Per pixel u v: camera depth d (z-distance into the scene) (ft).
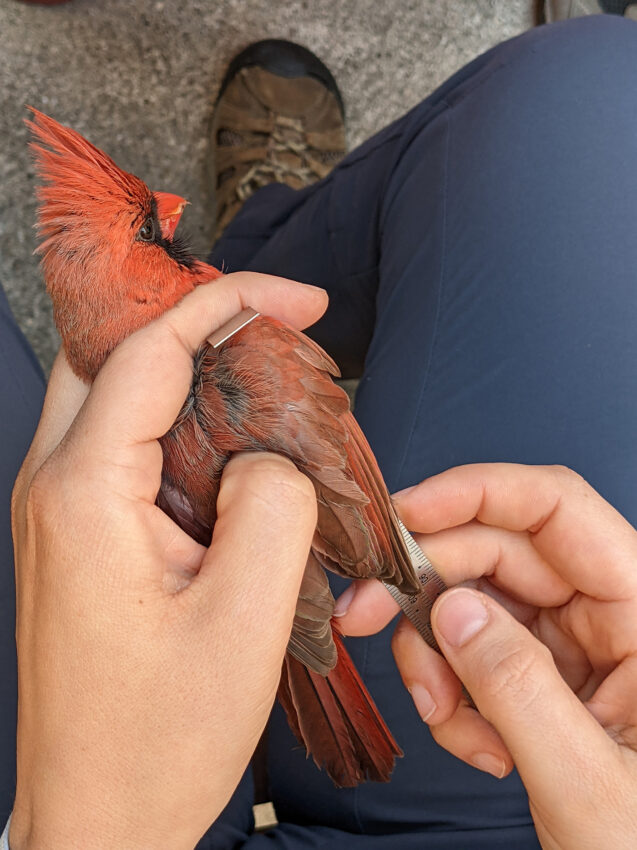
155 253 1.04
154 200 1.08
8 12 2.23
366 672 1.33
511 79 1.46
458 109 1.52
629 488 1.27
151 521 0.92
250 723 0.91
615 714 1.05
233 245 2.19
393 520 1.10
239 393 1.00
